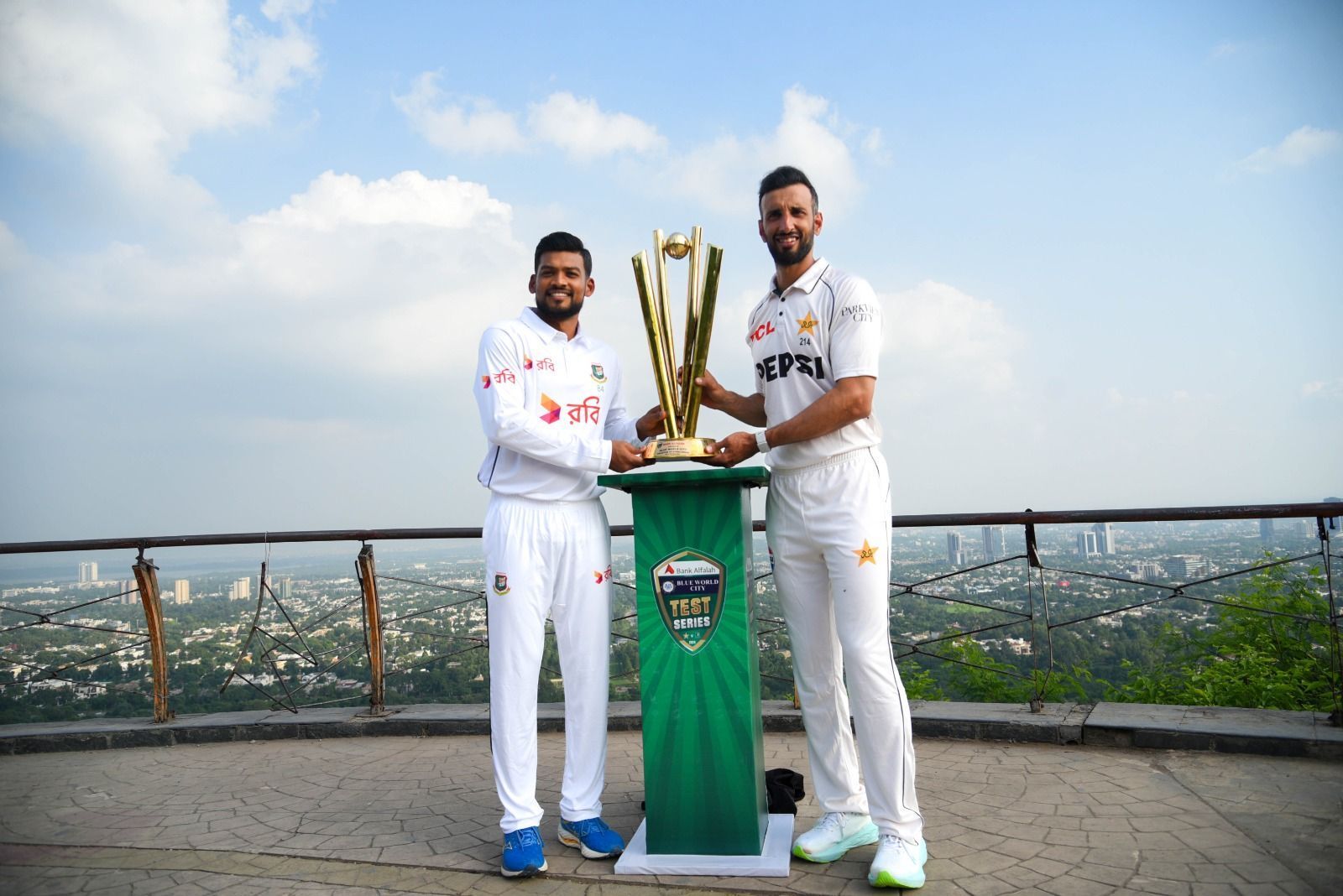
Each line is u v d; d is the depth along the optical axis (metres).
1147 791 2.95
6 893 2.34
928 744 3.71
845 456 2.49
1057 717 3.71
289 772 3.69
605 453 2.57
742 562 2.47
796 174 2.56
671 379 2.68
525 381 2.69
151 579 4.41
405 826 2.91
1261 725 3.44
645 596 2.54
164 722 4.38
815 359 2.55
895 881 2.20
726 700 2.47
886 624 2.44
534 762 2.56
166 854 2.66
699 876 2.39
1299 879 2.17
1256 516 3.50
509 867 2.41
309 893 2.33
